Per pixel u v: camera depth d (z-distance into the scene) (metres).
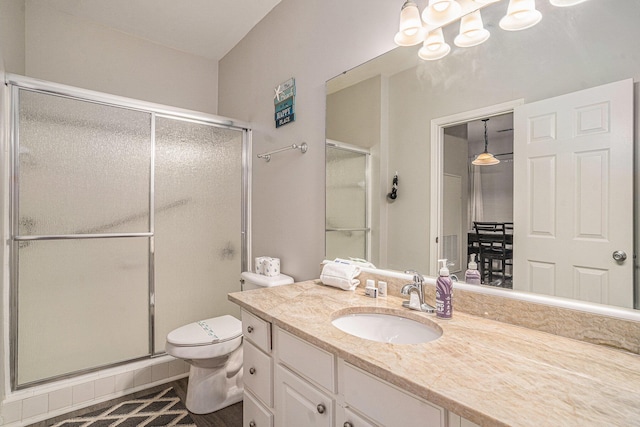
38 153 1.80
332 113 1.76
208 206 2.44
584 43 0.93
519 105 1.06
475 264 1.18
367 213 1.57
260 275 2.11
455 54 1.24
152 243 2.18
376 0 1.54
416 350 0.87
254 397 1.38
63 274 1.88
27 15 2.20
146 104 2.16
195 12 2.34
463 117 1.21
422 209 1.35
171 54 2.85
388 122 1.48
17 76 1.72
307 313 1.21
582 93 0.93
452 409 0.63
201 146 2.42
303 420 1.07
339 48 1.73
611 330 0.87
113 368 2.03
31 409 1.73
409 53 1.40
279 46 2.22
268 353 1.27
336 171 1.74
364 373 0.86
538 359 0.81
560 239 0.97
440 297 1.13
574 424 0.56
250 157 2.61
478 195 1.17
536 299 1.02
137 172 2.13
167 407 1.92
